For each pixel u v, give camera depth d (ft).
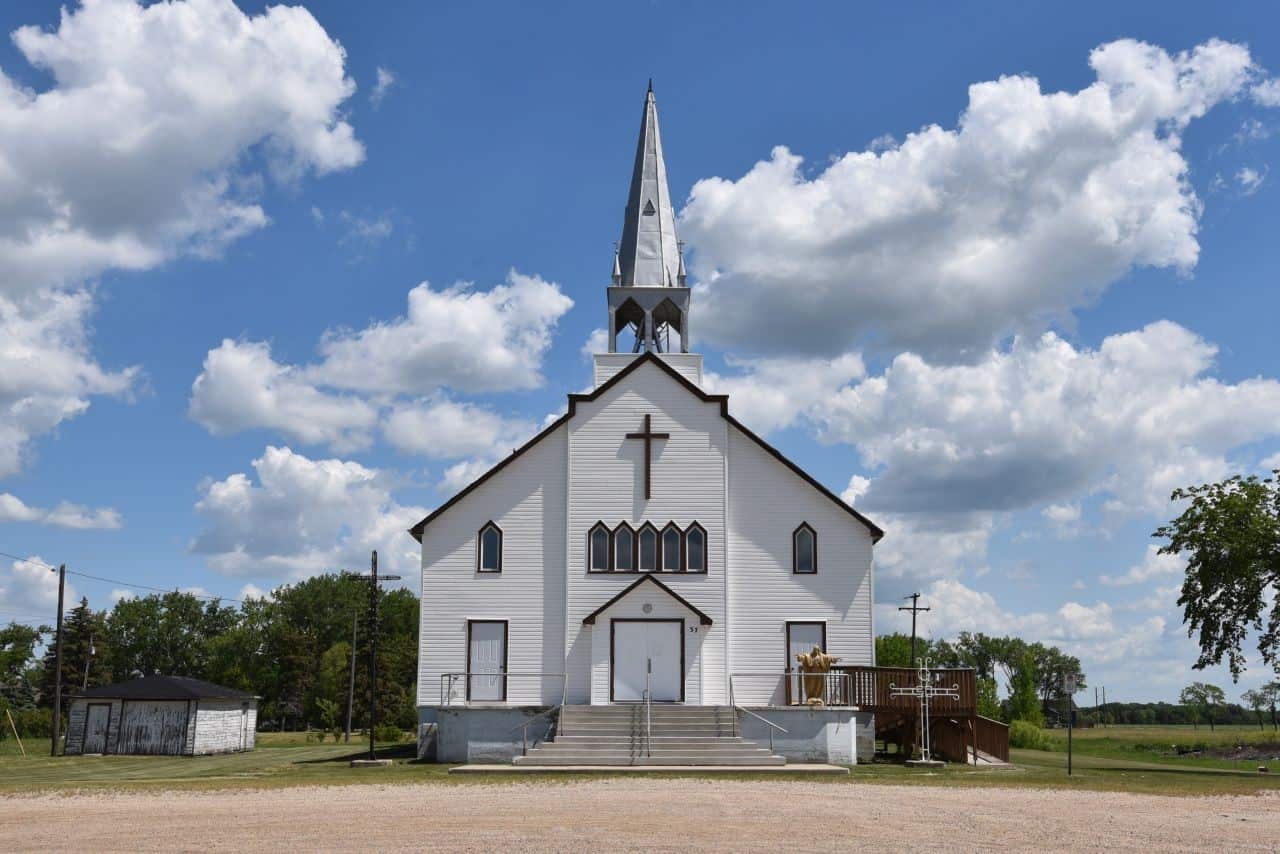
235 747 176.35
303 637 383.04
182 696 165.89
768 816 66.74
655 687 124.36
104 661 370.94
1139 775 106.52
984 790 86.12
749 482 130.93
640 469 130.21
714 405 131.64
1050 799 79.20
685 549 128.67
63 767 132.46
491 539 129.18
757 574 129.08
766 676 126.93
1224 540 123.03
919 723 121.08
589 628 126.52
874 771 105.91
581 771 101.35
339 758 136.46
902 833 60.23
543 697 125.59
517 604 127.54
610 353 136.98
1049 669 430.61
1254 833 61.57
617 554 128.57
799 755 116.16
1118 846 56.29
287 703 378.53
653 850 53.67
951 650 437.58
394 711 307.37
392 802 75.00
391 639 351.67
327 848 54.49
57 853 54.08
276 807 72.38
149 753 164.96
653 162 146.92
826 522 130.31
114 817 67.56
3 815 69.56
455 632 127.03
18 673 349.20
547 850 53.62
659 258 141.79
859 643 127.85
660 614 125.90
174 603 415.44
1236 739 321.73
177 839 57.98
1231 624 125.90
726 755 108.99
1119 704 624.18
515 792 81.92
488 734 117.80
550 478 130.31
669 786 86.99
